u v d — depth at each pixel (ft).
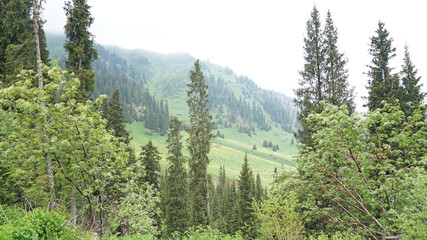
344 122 28.89
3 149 28.96
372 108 62.49
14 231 16.63
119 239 25.48
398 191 28.19
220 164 449.06
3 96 27.94
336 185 32.94
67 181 30.58
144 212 34.99
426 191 24.50
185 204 89.81
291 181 33.58
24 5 45.52
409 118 28.43
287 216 44.50
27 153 29.27
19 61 46.83
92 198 34.91
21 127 28.60
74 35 62.44
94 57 66.23
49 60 62.90
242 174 103.55
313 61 60.70
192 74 78.33
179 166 91.04
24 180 32.04
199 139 77.77
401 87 61.57
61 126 29.32
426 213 21.63
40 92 28.43
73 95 31.60
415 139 28.30
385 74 62.80
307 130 56.54
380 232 29.40
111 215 35.86
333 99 52.85
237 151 554.87
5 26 48.62
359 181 29.76
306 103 59.26
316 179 32.01
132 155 77.87
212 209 156.87
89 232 24.88
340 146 30.53
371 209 33.09
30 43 46.70
